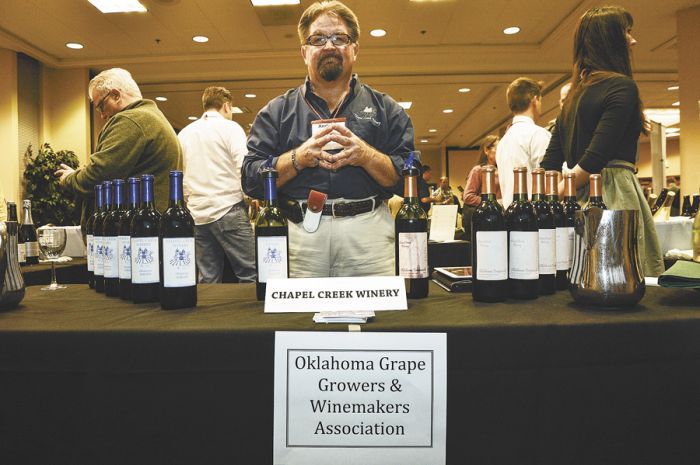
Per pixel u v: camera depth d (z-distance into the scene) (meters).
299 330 0.83
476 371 0.85
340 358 0.82
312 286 0.99
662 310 0.93
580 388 0.85
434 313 0.93
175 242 1.04
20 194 6.52
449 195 4.79
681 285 1.01
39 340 0.83
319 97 1.67
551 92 8.67
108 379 0.86
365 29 5.98
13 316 0.97
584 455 0.86
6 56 6.33
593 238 0.96
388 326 0.83
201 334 0.83
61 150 6.75
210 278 2.96
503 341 0.82
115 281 1.25
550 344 0.82
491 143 4.00
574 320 0.85
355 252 1.59
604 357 0.83
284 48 6.52
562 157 1.81
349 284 0.99
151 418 0.86
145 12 5.44
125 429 0.86
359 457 0.82
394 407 0.82
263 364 0.83
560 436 0.85
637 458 0.86
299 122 1.66
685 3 5.38
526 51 6.65
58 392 0.86
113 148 2.22
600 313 0.91
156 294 1.12
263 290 1.11
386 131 1.68
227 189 2.86
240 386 0.85
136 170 2.31
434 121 11.62
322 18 1.56
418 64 7.20
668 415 0.86
